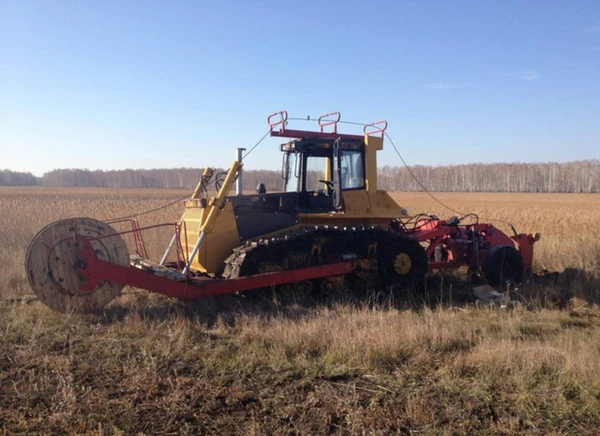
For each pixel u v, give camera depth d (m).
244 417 4.73
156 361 5.91
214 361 5.95
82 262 7.61
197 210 9.19
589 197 59.44
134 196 51.28
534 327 7.45
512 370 5.59
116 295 7.91
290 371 5.70
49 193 59.78
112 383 5.39
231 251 8.96
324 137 9.68
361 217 9.69
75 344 6.50
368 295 9.28
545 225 20.47
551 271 11.93
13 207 24.78
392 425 4.55
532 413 4.77
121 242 7.98
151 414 4.76
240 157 9.00
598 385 5.17
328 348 6.25
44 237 7.50
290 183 9.97
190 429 4.51
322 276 8.99
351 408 4.84
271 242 8.66
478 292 9.64
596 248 13.09
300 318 7.59
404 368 5.77
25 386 5.29
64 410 4.74
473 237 10.75
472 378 5.52
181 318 7.39
